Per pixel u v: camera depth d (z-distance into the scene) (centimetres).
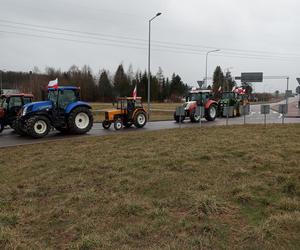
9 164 876
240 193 521
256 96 9244
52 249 383
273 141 1012
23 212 505
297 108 4197
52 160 878
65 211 496
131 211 481
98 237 396
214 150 883
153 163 765
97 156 892
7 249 382
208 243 373
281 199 493
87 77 8462
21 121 1478
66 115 1549
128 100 1836
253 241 377
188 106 2177
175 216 458
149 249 365
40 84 6875
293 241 372
